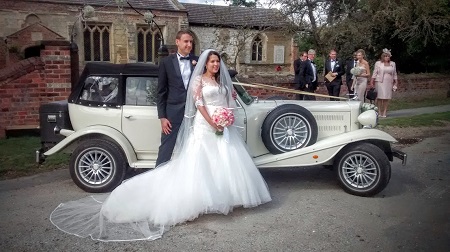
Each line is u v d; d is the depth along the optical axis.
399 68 20.53
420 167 6.61
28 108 8.87
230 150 4.51
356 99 6.19
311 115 5.23
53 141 5.71
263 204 4.88
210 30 27.72
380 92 11.52
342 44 18.67
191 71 5.01
